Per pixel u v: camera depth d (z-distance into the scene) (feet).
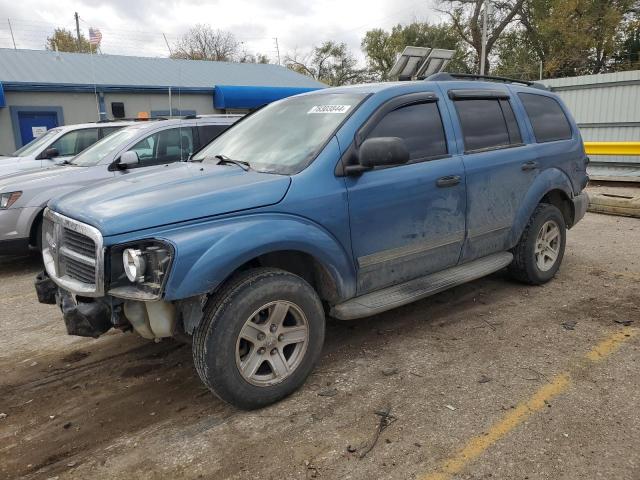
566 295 16.67
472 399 10.77
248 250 9.96
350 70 181.47
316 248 11.07
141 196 10.31
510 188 15.39
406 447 9.31
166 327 9.91
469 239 14.48
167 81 73.31
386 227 12.39
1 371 12.98
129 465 9.20
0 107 59.67
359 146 12.03
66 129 30.27
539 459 8.87
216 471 8.91
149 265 9.38
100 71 71.92
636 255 21.15
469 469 8.70
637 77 40.91
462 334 13.96
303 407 10.71
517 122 16.16
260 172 11.66
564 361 12.25
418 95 13.56
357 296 12.44
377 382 11.59
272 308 10.52
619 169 41.16
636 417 9.94
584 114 44.57
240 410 10.70
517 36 130.93
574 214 18.39
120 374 12.57
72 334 10.22
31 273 22.56
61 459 9.46
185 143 25.84
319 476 8.67
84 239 9.92
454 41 139.54
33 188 22.03
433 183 13.16
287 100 14.87
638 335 13.52
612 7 111.24
